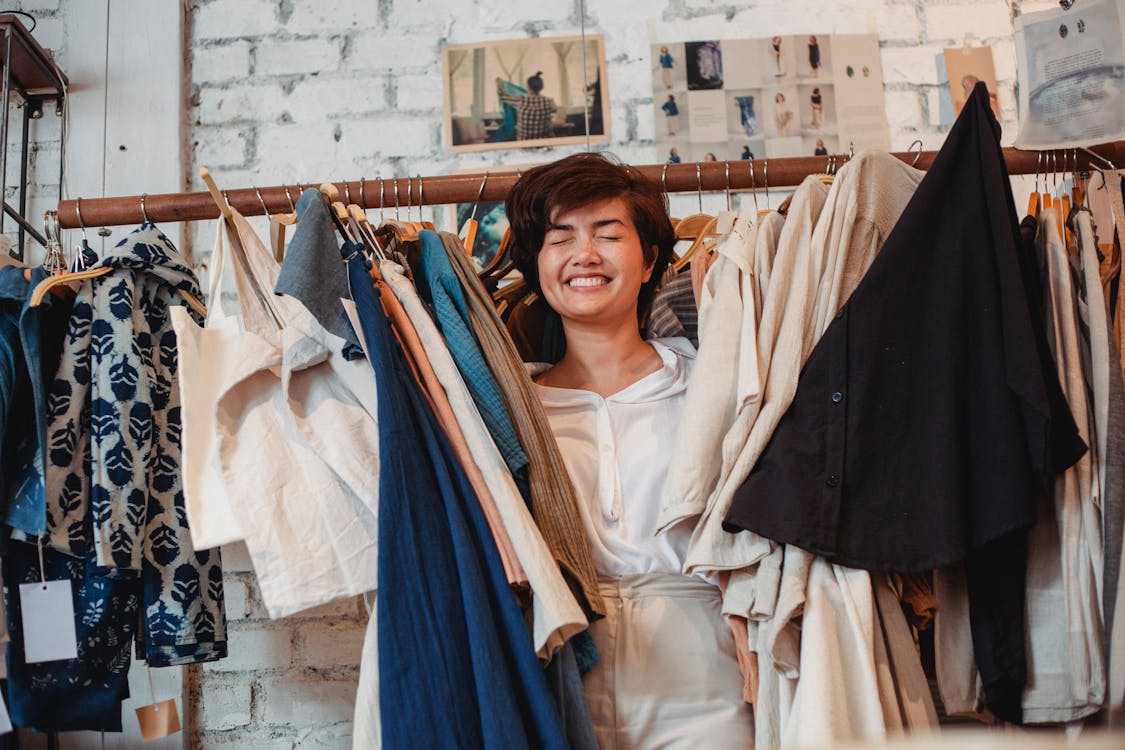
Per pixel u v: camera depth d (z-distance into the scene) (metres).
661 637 1.47
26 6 2.24
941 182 1.48
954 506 1.37
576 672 1.39
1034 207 1.77
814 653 1.33
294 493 1.39
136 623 1.62
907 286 1.44
